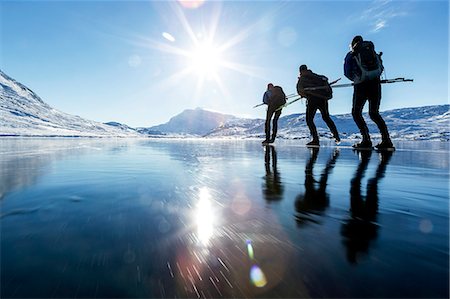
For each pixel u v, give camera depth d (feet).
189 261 3.25
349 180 8.93
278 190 7.37
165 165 13.05
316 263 3.24
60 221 4.57
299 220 4.82
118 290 2.67
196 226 4.44
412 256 3.41
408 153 21.65
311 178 9.37
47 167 11.78
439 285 2.76
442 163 14.14
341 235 4.13
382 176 9.82
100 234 4.01
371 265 3.18
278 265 3.18
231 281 2.85
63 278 2.84
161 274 2.96
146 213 5.11
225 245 3.73
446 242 3.84
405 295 2.60
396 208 5.60
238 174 10.20
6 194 6.54
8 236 3.88
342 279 2.89
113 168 11.71
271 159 16.53
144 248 3.57
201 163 14.12
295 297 2.60
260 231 4.27
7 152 20.57
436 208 5.61
